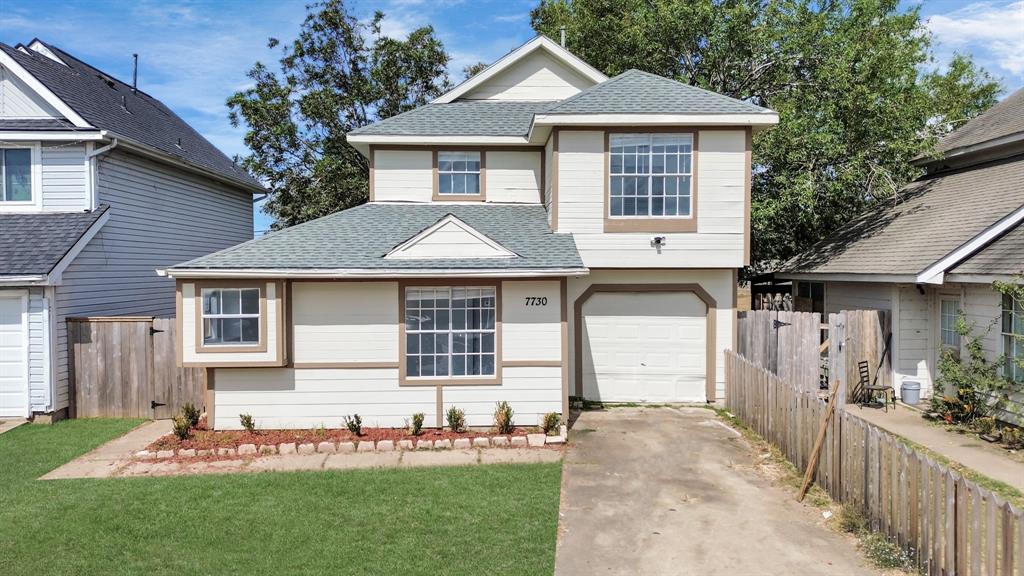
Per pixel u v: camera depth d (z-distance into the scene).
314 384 11.16
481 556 6.38
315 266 10.76
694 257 12.84
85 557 6.46
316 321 11.16
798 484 8.38
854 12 19.22
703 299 13.29
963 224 13.10
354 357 11.20
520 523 7.18
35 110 14.18
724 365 13.09
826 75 17.62
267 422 11.12
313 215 25.88
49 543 6.78
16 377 12.38
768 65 19.77
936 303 13.25
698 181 12.75
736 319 13.30
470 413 11.28
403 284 11.19
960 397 11.66
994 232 11.84
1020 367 10.31
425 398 11.24
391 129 14.89
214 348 10.77
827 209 19.08
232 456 9.86
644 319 13.43
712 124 12.57
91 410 12.80
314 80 26.89
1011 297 10.97
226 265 10.64
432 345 11.33
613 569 6.14
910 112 17.39
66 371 12.80
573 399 13.48
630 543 6.71
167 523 7.28
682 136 12.76
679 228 12.80
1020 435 10.04
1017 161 15.02
